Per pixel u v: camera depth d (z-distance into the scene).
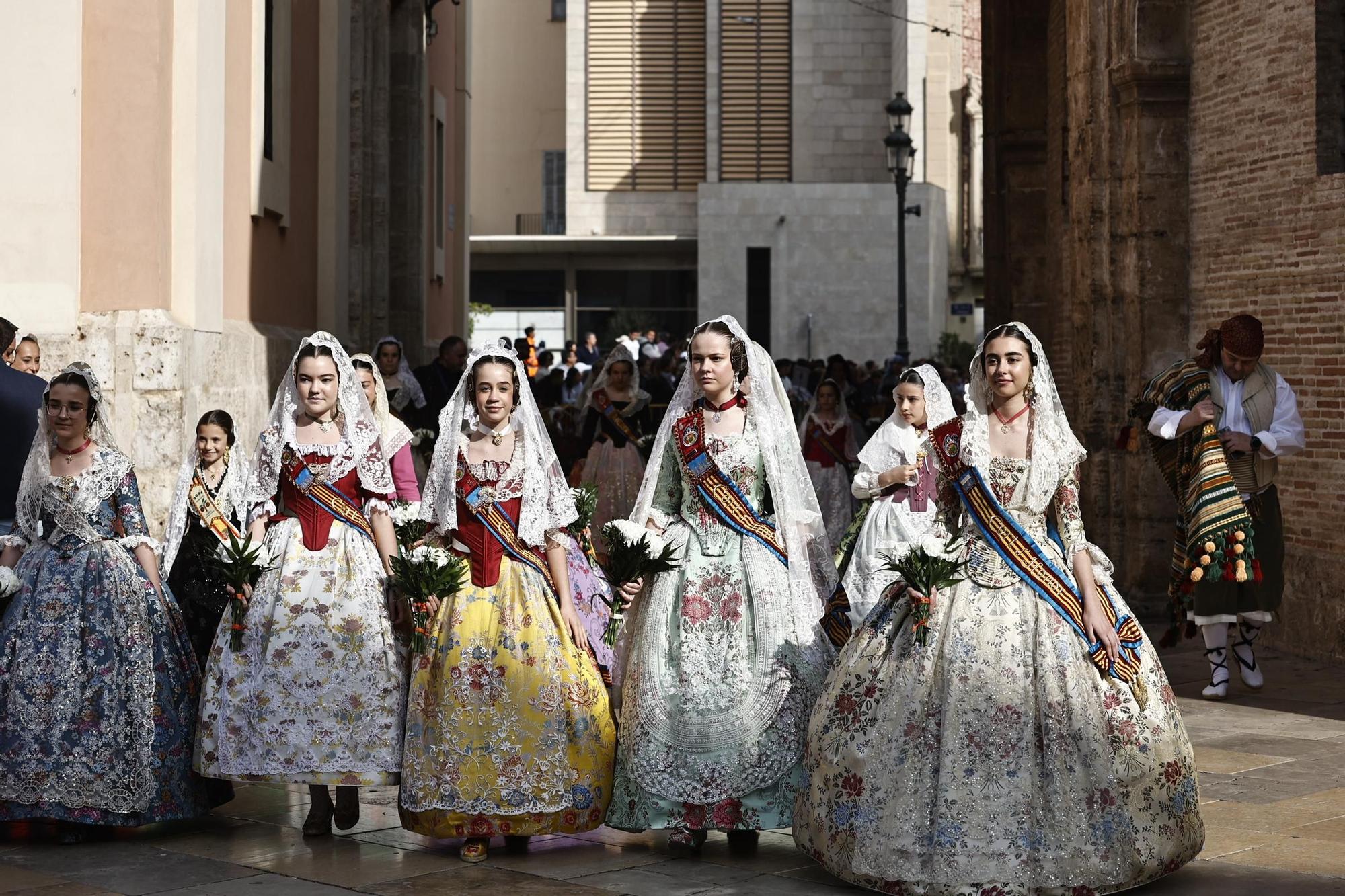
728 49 42.41
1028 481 5.49
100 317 10.19
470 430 6.14
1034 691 5.32
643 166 43.53
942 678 5.37
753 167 42.47
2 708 6.17
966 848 5.14
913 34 39.94
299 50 13.79
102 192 10.23
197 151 10.64
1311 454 10.14
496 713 5.84
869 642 5.61
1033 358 5.56
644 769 5.87
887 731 5.39
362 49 15.40
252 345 11.80
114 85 10.21
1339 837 6.01
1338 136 10.18
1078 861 5.14
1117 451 12.23
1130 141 11.90
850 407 19.30
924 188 40.41
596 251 43.91
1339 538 9.89
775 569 6.04
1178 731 5.50
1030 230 19.12
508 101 45.94
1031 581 5.44
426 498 6.13
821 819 5.48
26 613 6.24
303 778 5.96
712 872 5.67
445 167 21.28
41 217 10.22
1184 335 11.77
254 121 12.24
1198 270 11.62
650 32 43.41
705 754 5.82
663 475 6.25
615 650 6.31
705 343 6.11
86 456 6.39
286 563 6.15
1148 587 11.99
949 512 5.71
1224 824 6.20
